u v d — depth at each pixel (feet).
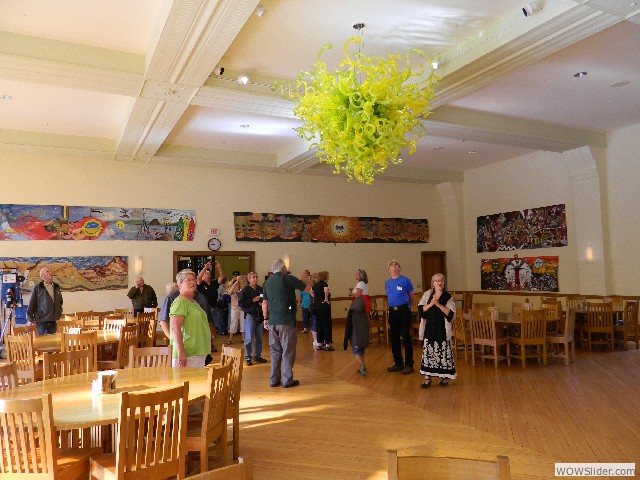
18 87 27.07
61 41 22.12
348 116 12.31
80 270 39.01
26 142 35.40
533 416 18.60
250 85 26.22
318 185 49.80
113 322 26.81
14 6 19.16
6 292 35.45
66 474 10.36
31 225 37.65
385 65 12.78
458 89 25.90
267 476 13.82
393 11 20.20
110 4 19.13
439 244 55.83
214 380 12.17
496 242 50.47
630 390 22.06
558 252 44.19
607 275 39.75
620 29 22.02
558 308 31.42
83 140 37.35
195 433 12.67
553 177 44.68
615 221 39.65
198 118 33.60
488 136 35.42
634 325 33.50
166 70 22.98
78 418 10.10
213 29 19.19
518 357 27.94
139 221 41.47
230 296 42.29
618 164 39.37
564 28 19.94
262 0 18.99
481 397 21.45
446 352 23.11
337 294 49.88
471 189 53.83
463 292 51.83
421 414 19.22
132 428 9.73
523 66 23.43
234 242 45.24
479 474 5.95
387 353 33.60
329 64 25.07
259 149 42.83
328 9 19.86
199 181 44.21
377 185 53.01
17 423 9.66
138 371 14.76
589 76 27.40
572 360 29.17
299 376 26.73
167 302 19.16
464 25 21.45
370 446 15.93
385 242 52.80
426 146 42.86
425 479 6.08
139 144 35.53
